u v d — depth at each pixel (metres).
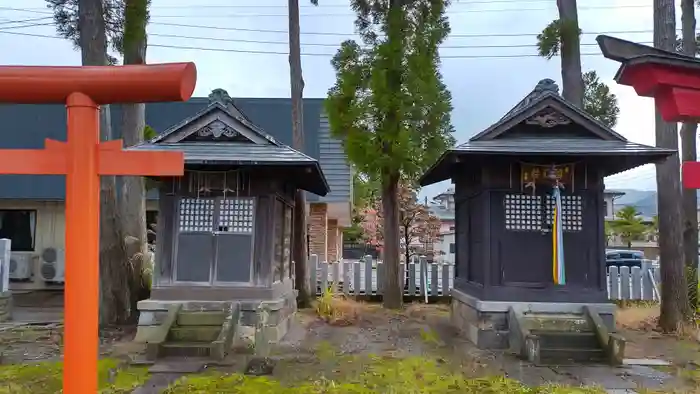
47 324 10.59
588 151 8.17
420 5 12.64
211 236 9.02
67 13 10.43
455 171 10.65
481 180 9.09
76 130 4.29
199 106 17.45
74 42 10.52
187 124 9.16
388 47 12.12
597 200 8.83
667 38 10.24
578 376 6.98
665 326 10.18
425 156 12.06
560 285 8.74
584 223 8.84
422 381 6.59
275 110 17.62
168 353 7.78
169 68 4.21
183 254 9.00
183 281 8.94
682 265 10.28
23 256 15.84
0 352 8.04
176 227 9.05
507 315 8.64
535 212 8.89
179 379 6.66
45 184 15.57
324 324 10.85
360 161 12.27
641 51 4.45
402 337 9.52
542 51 11.48
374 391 6.16
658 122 10.55
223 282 8.93
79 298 4.20
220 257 8.98
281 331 9.30
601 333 7.89
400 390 6.12
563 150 8.27
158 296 8.86
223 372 7.05
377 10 13.05
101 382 6.55
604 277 8.73
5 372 6.85
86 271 4.22
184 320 8.45
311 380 6.64
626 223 34.38
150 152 4.38
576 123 8.94
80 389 4.16
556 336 8.01
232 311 8.49
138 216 11.06
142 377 6.80
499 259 8.83
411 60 11.98
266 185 9.12
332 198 16.62
